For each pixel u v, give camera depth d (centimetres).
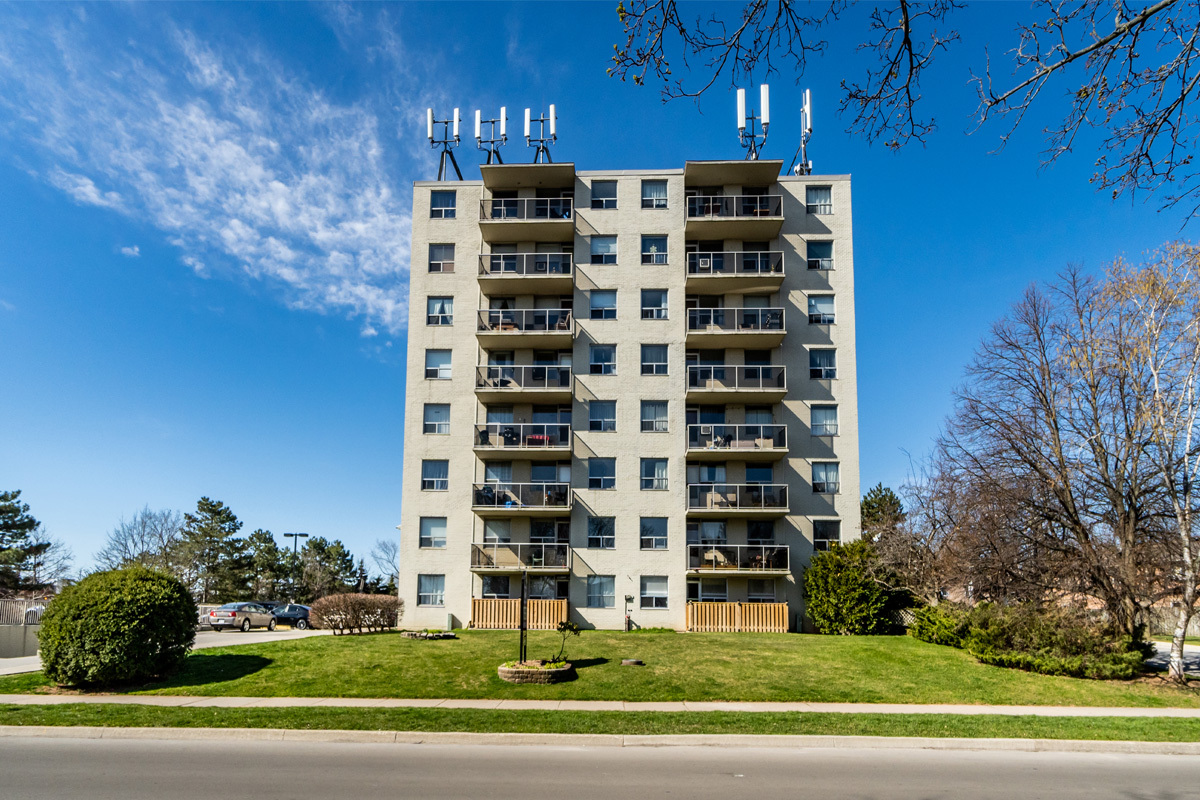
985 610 2292
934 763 1191
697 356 3441
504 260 3525
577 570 3250
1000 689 1873
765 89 3734
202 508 6378
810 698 1758
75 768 1080
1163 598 2327
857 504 3275
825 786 1018
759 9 636
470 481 3359
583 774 1071
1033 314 2569
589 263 3503
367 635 2539
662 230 3516
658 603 3216
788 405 3366
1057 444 2455
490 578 3288
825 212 3522
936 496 2686
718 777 1064
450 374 3462
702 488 3269
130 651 1762
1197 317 2134
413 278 3553
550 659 1972
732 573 3133
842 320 3431
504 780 1026
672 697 1725
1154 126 625
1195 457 2116
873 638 2564
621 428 3356
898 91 662
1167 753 1310
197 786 977
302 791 954
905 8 617
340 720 1412
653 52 666
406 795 940
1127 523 2320
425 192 3628
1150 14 574
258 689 1762
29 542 5441
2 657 2683
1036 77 628
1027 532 2341
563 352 3494
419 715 1464
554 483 3262
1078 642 2077
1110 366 2372
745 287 3422
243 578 6300
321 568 6738
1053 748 1323
